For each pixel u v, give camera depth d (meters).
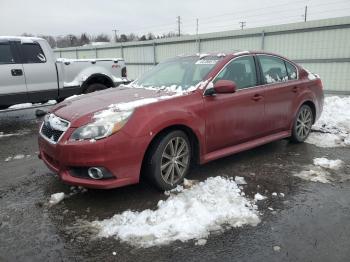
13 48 7.43
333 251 2.82
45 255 2.82
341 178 4.32
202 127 4.11
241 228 3.15
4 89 7.28
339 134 6.46
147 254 2.80
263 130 5.02
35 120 8.50
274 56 5.36
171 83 4.65
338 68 11.34
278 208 3.54
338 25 11.04
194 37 15.55
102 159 3.41
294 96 5.46
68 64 8.31
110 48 21.19
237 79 4.65
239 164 4.83
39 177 4.52
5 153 5.68
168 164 3.86
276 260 2.71
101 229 3.17
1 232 3.16
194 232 3.08
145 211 3.43
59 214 3.47
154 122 3.63
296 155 5.24
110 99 4.12
